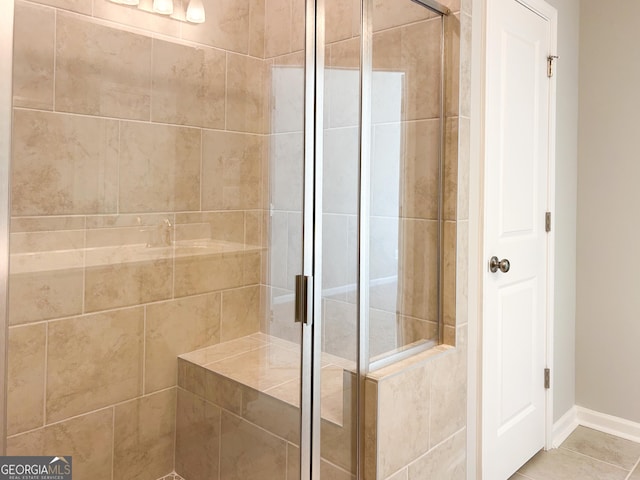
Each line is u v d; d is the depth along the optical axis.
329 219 1.52
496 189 2.09
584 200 2.80
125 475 1.15
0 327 0.95
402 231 1.76
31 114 0.97
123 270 1.12
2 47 0.93
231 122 1.29
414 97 1.78
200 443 1.26
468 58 1.89
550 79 2.49
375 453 1.58
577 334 2.84
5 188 0.94
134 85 1.12
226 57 1.27
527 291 2.37
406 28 1.74
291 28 1.39
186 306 1.23
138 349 1.16
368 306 1.64
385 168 1.69
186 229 1.22
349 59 1.55
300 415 1.46
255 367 1.35
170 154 1.18
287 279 1.42
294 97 1.41
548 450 2.55
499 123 2.09
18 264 0.97
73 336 1.05
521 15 2.22
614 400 2.72
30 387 1.00
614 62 2.67
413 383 1.70
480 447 2.03
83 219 1.06
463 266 1.92
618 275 2.69
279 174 1.39
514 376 2.27
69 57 1.02
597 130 2.75
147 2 1.13
